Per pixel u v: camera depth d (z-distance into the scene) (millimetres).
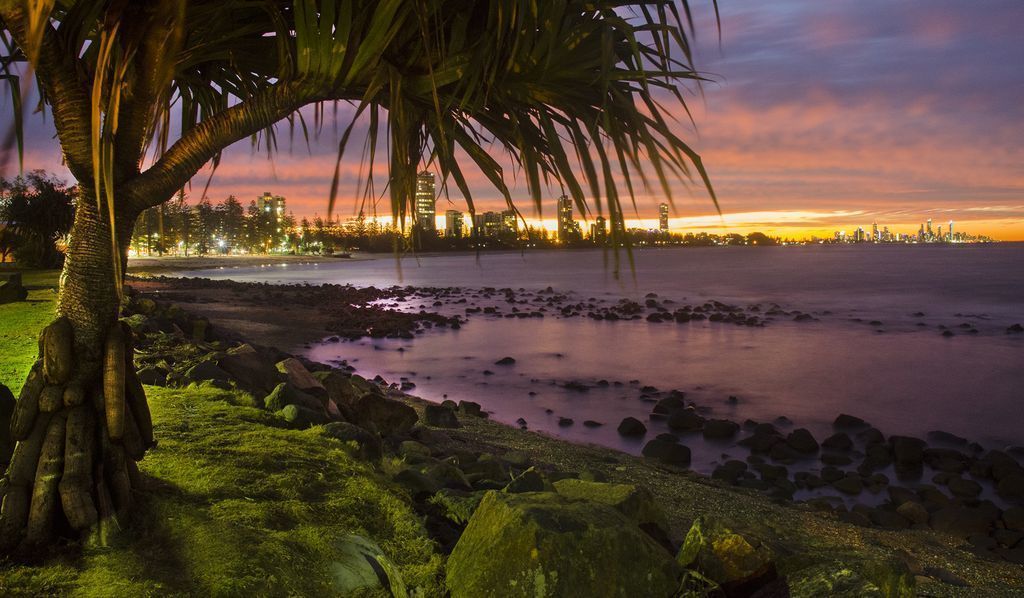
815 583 3467
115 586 2701
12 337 10094
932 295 60625
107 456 3107
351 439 5344
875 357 26953
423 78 2430
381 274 113562
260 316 36906
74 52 2539
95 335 2947
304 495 3994
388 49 2404
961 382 22094
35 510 2896
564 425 15750
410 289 66688
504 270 135750
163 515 3311
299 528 3486
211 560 2982
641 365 24812
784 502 9930
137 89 2586
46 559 2857
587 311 45781
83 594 2650
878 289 68812
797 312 45500
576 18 2387
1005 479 11633
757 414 17641
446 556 3664
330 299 51812
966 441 15031
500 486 5637
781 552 3812
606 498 4562
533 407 17750
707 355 27297
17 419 2924
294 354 24656
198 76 3135
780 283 80062
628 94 2404
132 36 2262
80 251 2816
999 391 20719
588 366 24500
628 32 2055
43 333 2854
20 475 2930
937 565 7551
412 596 3180
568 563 2971
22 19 2207
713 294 63000
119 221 2760
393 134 2326
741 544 3688
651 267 140375
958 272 106188
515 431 13172
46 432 2975
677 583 3238
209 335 13898
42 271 37031
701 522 3887
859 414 17875
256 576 2928
